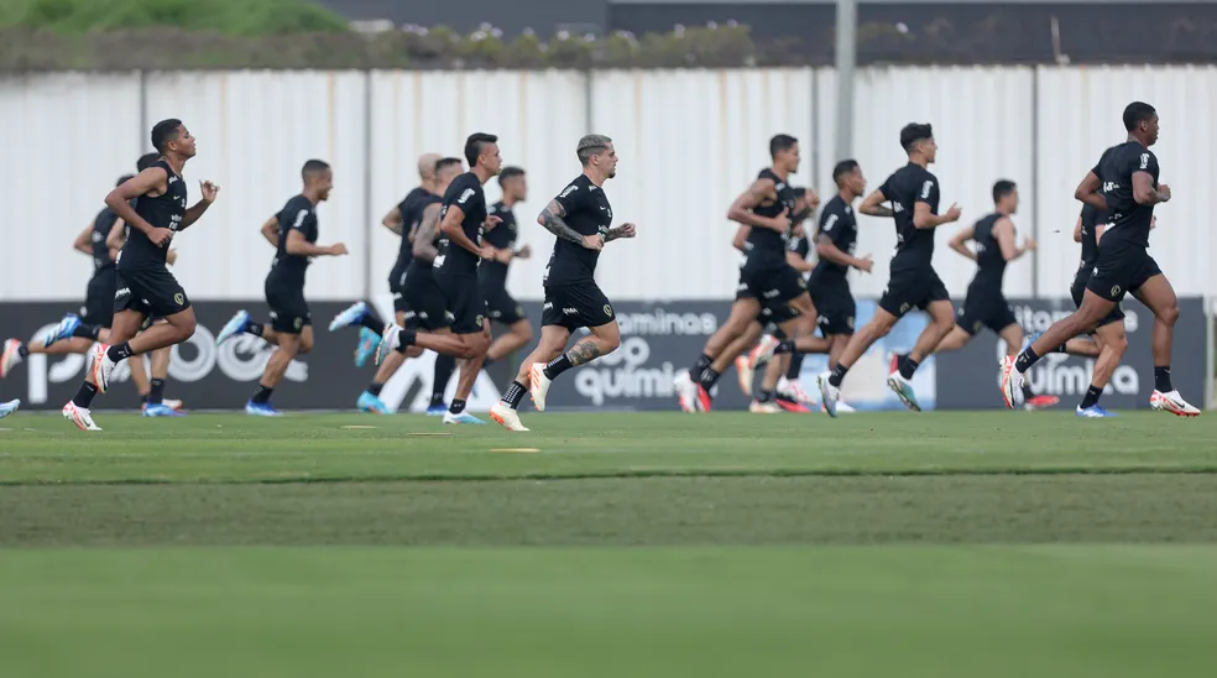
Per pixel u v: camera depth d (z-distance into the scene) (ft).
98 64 276.82
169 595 47.24
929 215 155.43
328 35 285.23
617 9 333.42
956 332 190.39
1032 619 43.24
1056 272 271.69
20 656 38.24
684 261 270.46
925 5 291.58
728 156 270.26
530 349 215.31
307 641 40.16
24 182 275.39
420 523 65.16
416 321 175.73
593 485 79.30
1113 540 60.49
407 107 272.51
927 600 46.37
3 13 294.25
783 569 52.60
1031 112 270.87
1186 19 286.25
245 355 215.92
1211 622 42.75
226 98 273.95
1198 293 272.10
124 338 139.13
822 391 158.71
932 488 77.82
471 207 144.46
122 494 76.07
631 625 42.29
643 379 216.13
